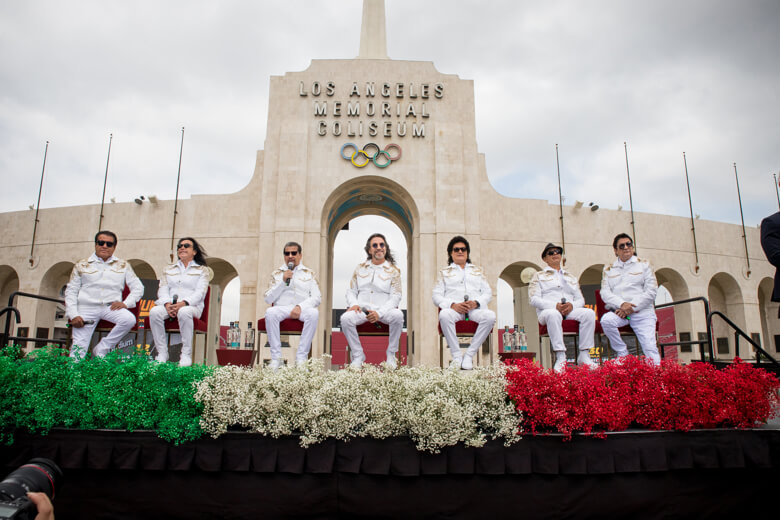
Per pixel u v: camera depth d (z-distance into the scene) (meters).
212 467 4.66
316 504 4.71
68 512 4.74
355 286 8.29
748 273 25.38
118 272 7.75
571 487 4.79
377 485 4.72
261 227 19.00
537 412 4.71
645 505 4.83
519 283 27.09
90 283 7.50
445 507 4.71
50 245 22.52
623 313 7.50
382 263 8.34
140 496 4.72
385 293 8.12
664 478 4.91
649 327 7.59
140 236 21.59
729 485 5.00
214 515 4.71
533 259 22.23
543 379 4.85
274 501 4.70
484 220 22.27
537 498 4.75
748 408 4.93
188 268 7.86
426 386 4.82
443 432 4.59
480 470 4.70
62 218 22.55
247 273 20.81
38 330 22.25
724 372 5.28
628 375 5.14
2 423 4.63
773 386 5.12
